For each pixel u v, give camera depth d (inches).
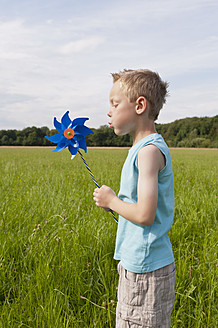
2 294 90.7
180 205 170.7
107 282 96.8
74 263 99.3
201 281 95.6
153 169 50.6
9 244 111.8
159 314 55.5
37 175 312.8
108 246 115.0
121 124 56.9
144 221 49.8
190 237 131.6
